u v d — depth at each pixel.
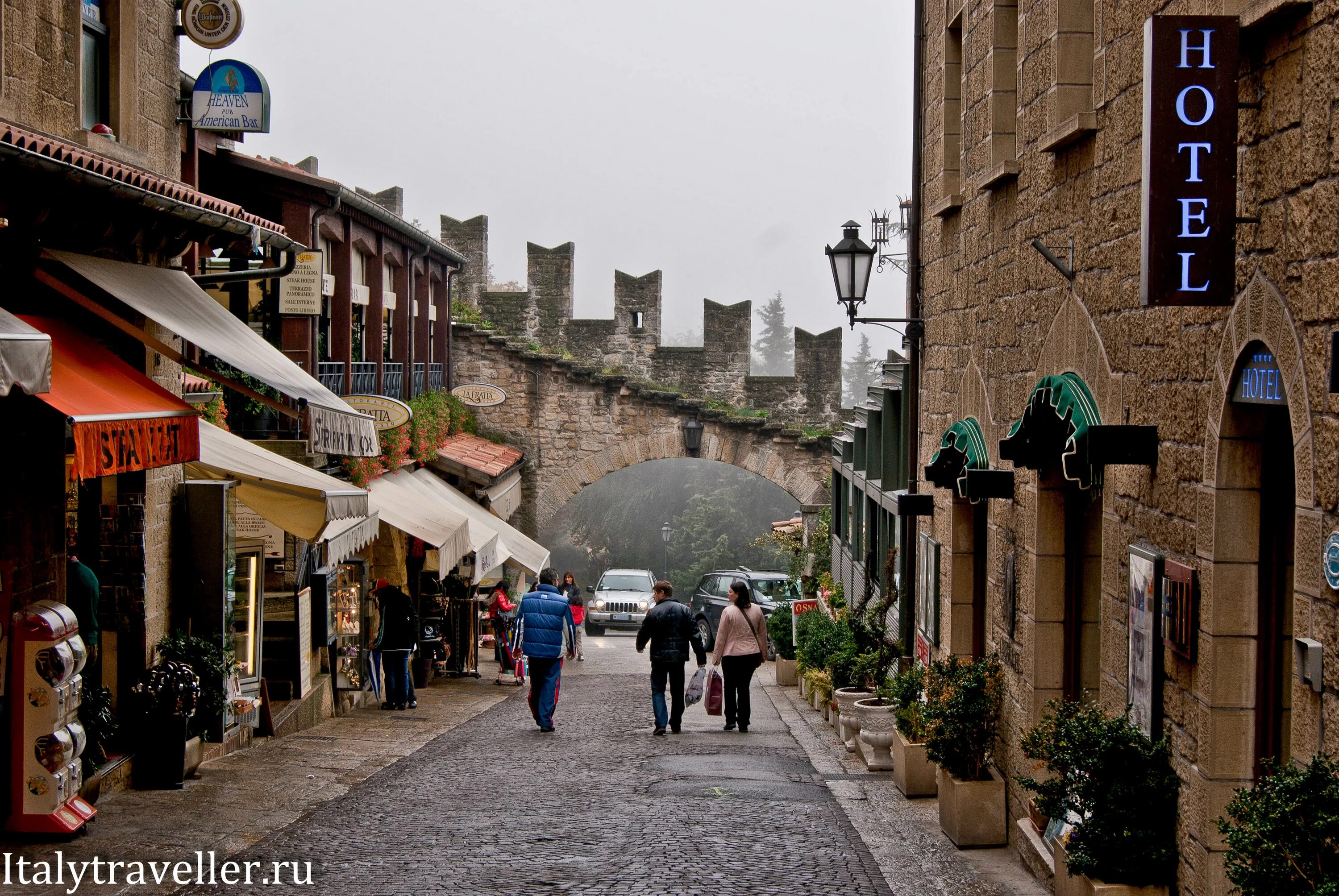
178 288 10.17
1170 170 5.08
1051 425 7.84
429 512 17.86
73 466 7.75
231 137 15.73
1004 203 9.60
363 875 7.33
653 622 14.20
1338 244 4.44
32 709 7.76
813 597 23.80
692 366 30.14
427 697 18.25
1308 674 4.58
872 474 18.61
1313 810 4.21
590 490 61.12
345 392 19.03
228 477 11.63
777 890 7.14
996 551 9.63
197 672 10.57
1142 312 6.55
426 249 24.86
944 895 7.16
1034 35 8.66
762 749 12.89
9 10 8.27
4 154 6.80
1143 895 6.07
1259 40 5.12
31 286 8.73
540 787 10.38
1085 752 6.23
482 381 29.66
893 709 11.30
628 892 7.04
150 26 10.73
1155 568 6.21
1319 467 4.58
